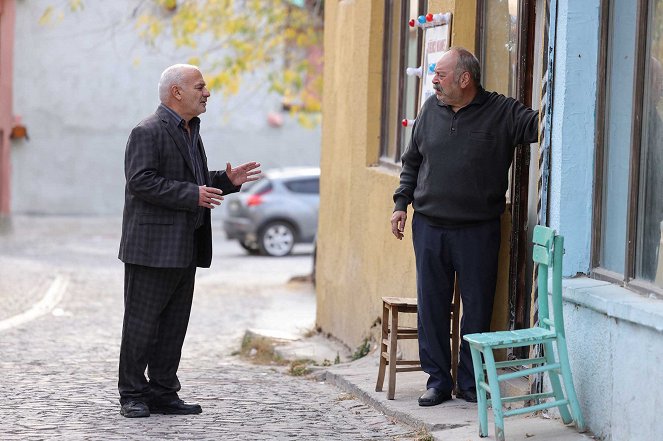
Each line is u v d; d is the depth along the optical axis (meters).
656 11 6.65
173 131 8.03
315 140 36.53
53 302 18.47
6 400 9.00
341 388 9.74
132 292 8.11
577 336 7.06
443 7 9.59
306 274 23.64
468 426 7.45
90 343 13.72
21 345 13.34
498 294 8.47
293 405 8.88
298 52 23.72
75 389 9.66
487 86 9.21
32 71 35.09
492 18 9.09
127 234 8.03
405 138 11.30
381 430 7.82
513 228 8.23
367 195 11.83
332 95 13.78
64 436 7.52
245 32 21.89
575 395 6.95
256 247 27.84
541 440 6.86
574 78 7.30
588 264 7.38
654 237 6.61
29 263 24.19
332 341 13.12
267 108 36.16
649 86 6.70
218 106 35.97
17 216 34.88
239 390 9.73
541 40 8.03
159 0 22.33
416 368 8.62
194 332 15.41
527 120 7.79
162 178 7.91
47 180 35.47
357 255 12.20
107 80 35.38
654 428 6.07
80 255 26.53
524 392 7.81
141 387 8.29
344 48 13.22
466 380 8.30
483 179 7.93
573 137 7.34
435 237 8.09
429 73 9.70
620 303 6.42
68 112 35.31
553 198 7.48
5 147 35.12
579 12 7.28
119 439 7.44
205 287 21.30
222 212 36.41
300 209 27.58
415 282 10.04
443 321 8.22
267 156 36.31
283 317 16.25
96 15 35.06
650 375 6.12
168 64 35.38
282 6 21.89
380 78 12.08
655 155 6.62
